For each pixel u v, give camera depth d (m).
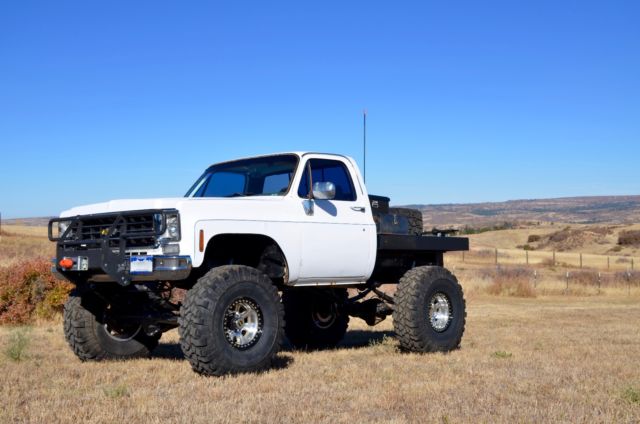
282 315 7.69
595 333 12.27
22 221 193.62
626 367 8.23
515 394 6.59
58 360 8.70
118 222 7.34
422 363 8.47
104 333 8.56
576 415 5.73
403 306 9.34
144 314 8.38
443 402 6.23
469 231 134.12
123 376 7.39
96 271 7.64
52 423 5.38
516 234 118.06
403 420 5.52
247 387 6.72
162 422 5.41
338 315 10.77
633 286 32.06
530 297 27.50
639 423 5.57
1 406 5.92
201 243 7.18
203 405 5.98
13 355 8.61
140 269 7.19
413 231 10.12
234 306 7.35
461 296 9.96
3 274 14.38
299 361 8.52
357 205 9.10
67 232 7.80
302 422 5.49
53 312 14.34
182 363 8.24
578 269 55.91
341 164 9.16
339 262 8.74
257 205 7.88
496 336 11.76
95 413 5.67
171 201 7.23
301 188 8.50
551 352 9.57
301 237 8.27
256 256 8.27
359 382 7.09
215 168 9.50
